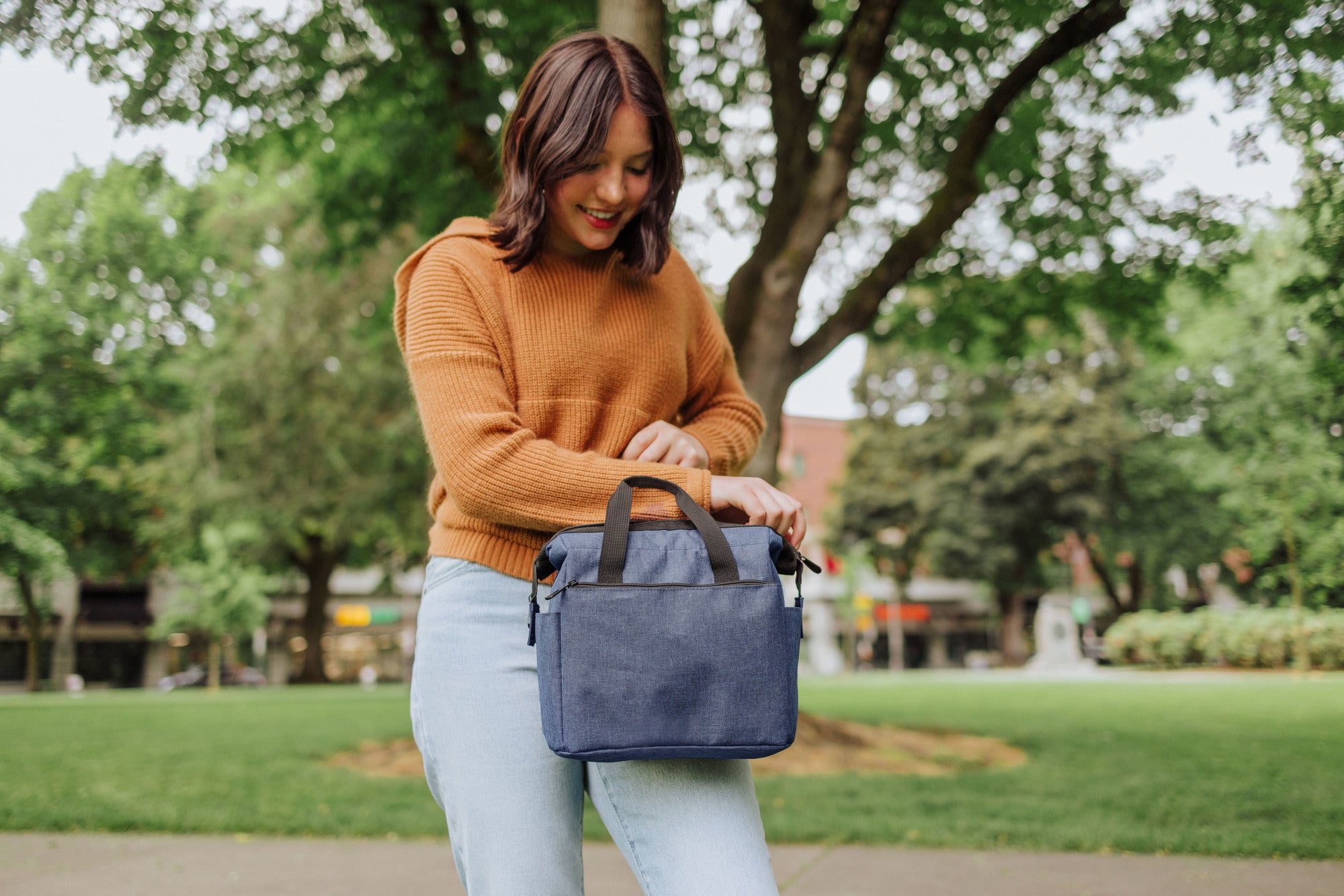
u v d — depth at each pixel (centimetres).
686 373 167
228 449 1956
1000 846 469
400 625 4459
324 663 3378
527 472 134
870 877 404
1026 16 826
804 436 4794
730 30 912
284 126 809
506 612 140
